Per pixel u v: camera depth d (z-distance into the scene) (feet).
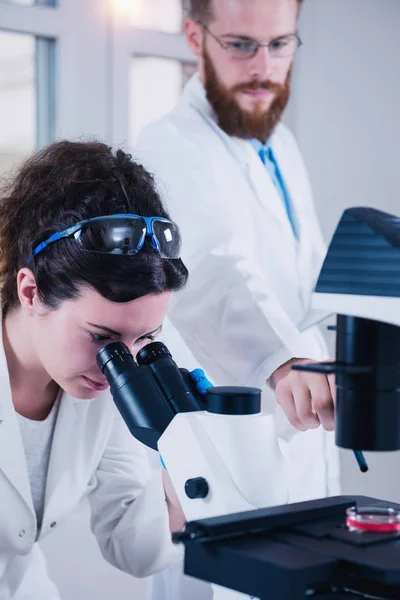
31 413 4.27
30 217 3.84
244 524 2.67
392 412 2.64
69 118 8.77
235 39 7.41
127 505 4.68
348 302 2.60
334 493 7.07
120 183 3.84
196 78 7.72
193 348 6.32
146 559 4.54
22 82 8.73
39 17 8.50
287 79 7.78
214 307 6.18
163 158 7.00
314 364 2.70
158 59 9.42
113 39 8.93
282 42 7.57
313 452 6.64
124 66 9.04
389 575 2.31
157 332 3.86
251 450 3.05
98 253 3.50
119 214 3.65
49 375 4.12
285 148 8.06
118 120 9.07
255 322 6.01
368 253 2.60
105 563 8.38
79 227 3.58
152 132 7.35
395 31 10.40
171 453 3.20
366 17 10.21
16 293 3.97
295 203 7.76
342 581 2.43
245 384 6.05
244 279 6.15
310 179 10.20
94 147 4.07
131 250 3.53
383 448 2.63
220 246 6.31
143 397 3.38
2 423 3.97
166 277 3.66
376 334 2.61
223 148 7.30
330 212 10.34
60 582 7.97
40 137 8.90
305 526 2.77
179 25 9.47
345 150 10.34
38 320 3.78
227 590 3.10
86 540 8.53
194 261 6.29
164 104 9.55
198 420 3.15
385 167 10.62
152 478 4.62
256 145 7.68
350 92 10.26
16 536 4.14
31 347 4.01
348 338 2.67
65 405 4.26
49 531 4.42
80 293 3.56
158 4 9.32
